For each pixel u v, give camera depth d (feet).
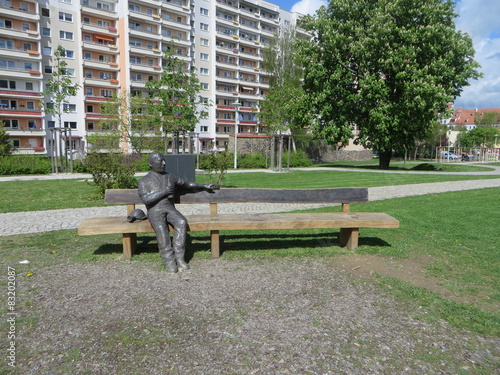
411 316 11.44
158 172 17.03
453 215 27.76
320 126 98.58
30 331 10.36
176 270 15.40
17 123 157.79
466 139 243.81
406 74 79.15
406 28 83.46
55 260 17.03
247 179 64.03
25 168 77.00
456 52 84.89
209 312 11.62
